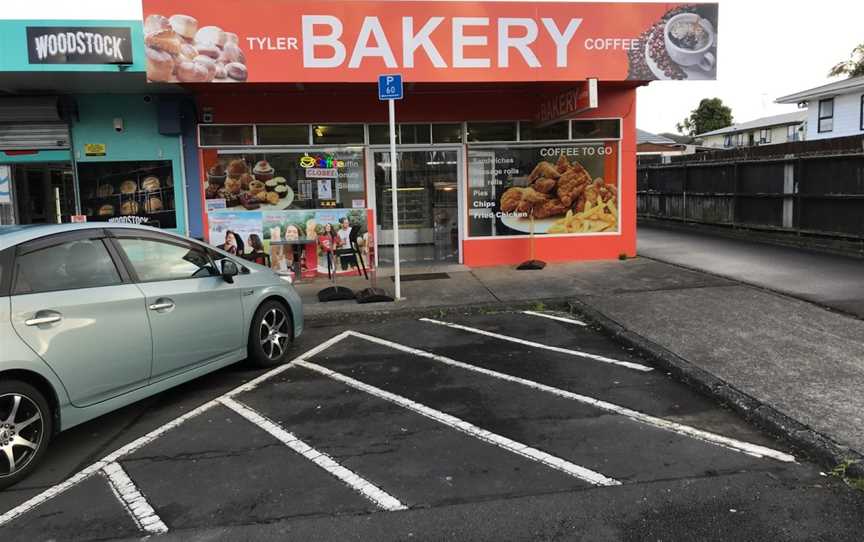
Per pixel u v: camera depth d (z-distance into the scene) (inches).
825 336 258.5
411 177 444.8
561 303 343.3
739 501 142.0
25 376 159.5
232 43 338.6
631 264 438.0
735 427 183.9
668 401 205.8
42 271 169.9
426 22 350.0
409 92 424.8
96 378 175.8
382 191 443.8
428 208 449.4
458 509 141.6
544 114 421.1
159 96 410.9
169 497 150.2
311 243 429.4
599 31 362.9
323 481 156.5
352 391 222.5
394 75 331.3
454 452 171.3
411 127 434.6
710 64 372.2
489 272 426.9
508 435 181.6
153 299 195.5
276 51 342.0
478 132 440.8
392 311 334.3
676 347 251.8
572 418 193.3
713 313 301.6
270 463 167.2
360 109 425.7
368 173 433.7
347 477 158.2
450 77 355.6
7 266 161.9
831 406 187.3
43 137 407.8
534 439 178.4
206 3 334.3
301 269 430.3
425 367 248.4
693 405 201.8
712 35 370.3
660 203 750.5
